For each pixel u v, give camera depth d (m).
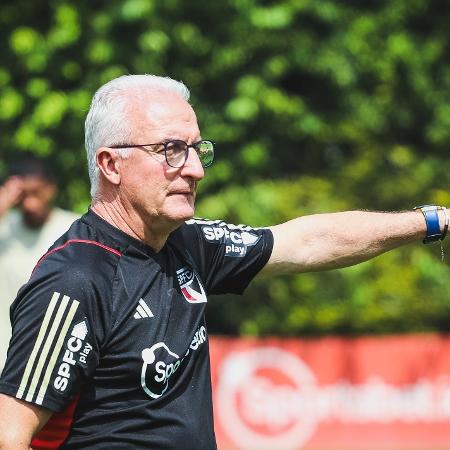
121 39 37.84
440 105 43.03
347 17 41.78
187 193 10.91
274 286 39.38
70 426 10.52
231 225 12.46
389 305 39.25
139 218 10.96
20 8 40.12
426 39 43.22
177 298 11.03
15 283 22.16
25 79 39.72
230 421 34.19
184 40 38.47
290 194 39.69
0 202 22.22
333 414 34.19
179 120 10.86
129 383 10.55
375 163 41.56
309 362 34.34
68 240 10.88
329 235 12.52
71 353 10.20
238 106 39.03
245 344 34.38
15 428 10.06
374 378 34.25
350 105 42.88
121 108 10.88
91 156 11.16
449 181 41.97
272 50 40.47
